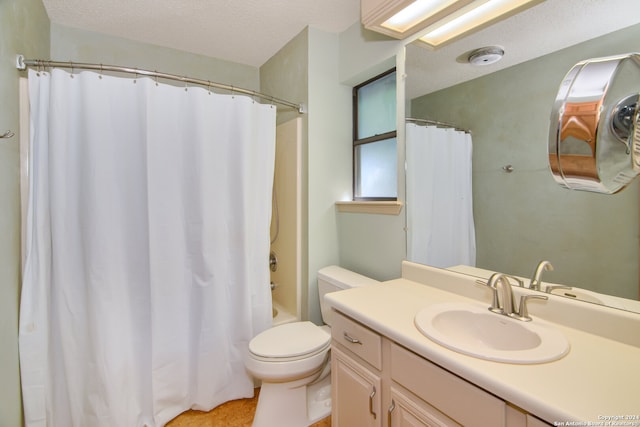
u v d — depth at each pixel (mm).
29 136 1439
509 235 1215
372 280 1789
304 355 1546
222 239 1802
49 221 1466
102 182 1511
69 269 1495
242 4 1826
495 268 1262
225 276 1827
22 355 1393
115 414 1512
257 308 1956
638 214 896
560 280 1065
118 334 1550
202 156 1719
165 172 1658
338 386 1311
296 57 2172
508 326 1057
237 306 1872
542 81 1101
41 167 1447
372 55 1861
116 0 1776
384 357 1081
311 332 1750
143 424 1618
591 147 705
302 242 2152
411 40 1584
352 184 2238
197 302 1761
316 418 1675
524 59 1150
